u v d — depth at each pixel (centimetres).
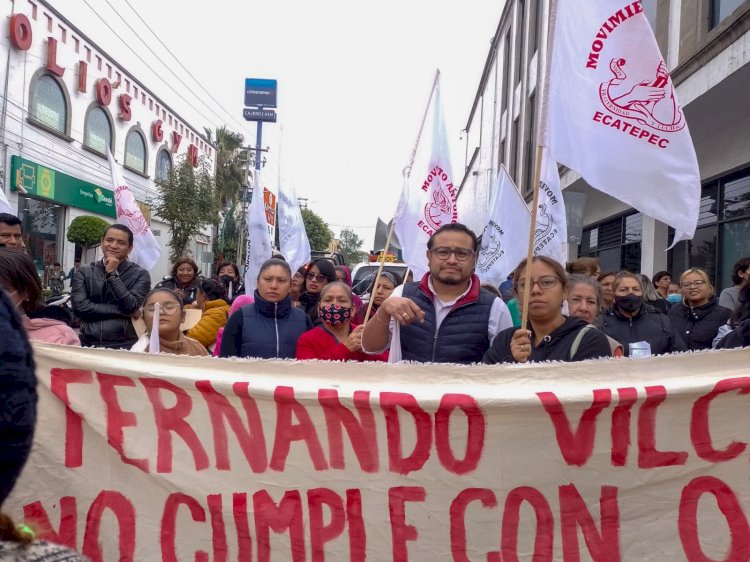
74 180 2098
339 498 233
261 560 234
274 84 2894
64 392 243
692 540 223
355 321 538
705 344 522
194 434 241
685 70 885
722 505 223
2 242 434
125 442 242
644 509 225
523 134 2033
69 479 241
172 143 3000
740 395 222
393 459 231
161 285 713
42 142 1889
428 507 230
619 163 293
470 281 328
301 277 666
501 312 323
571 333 280
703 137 1037
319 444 235
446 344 316
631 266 1380
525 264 298
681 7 955
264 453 237
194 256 3350
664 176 290
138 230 667
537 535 226
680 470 224
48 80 1917
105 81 2242
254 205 731
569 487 226
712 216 1044
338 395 231
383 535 231
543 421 227
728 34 756
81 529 239
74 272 489
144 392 242
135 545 238
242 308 408
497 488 228
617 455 225
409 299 299
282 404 236
